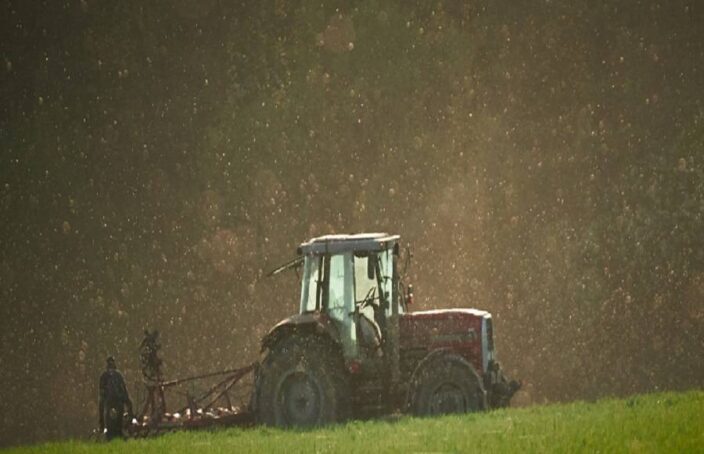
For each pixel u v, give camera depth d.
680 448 55.34
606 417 69.75
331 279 88.56
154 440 78.62
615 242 168.00
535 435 62.72
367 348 87.56
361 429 75.56
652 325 160.25
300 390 87.00
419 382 84.25
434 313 88.75
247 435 78.38
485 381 87.44
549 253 176.00
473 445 60.41
